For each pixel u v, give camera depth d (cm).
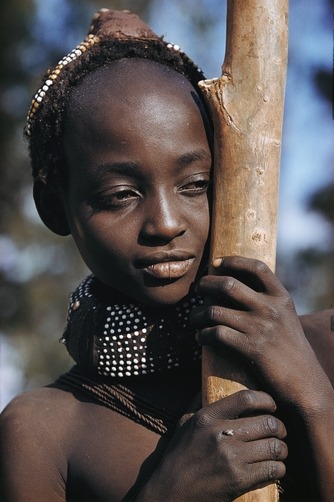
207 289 199
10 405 229
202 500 194
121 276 210
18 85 768
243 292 198
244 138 206
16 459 219
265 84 207
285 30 211
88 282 231
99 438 217
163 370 217
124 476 212
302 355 199
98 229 210
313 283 768
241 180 205
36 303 801
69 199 219
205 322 200
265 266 200
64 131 216
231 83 207
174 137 206
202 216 209
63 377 232
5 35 762
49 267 811
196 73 226
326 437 198
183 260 208
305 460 203
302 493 211
